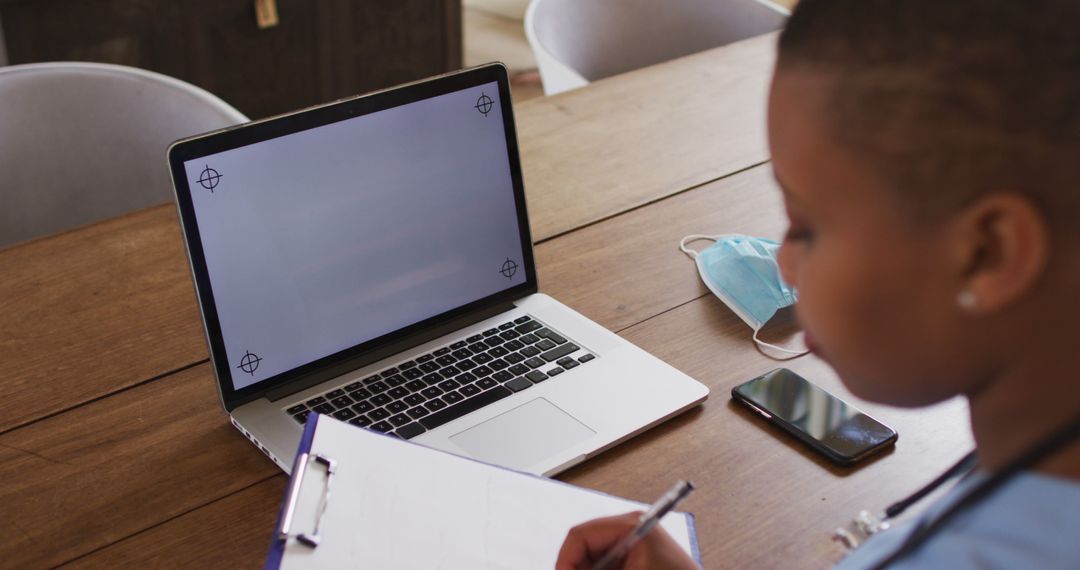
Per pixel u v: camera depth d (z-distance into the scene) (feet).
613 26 6.57
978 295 1.34
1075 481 1.32
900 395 1.58
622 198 4.31
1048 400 1.44
